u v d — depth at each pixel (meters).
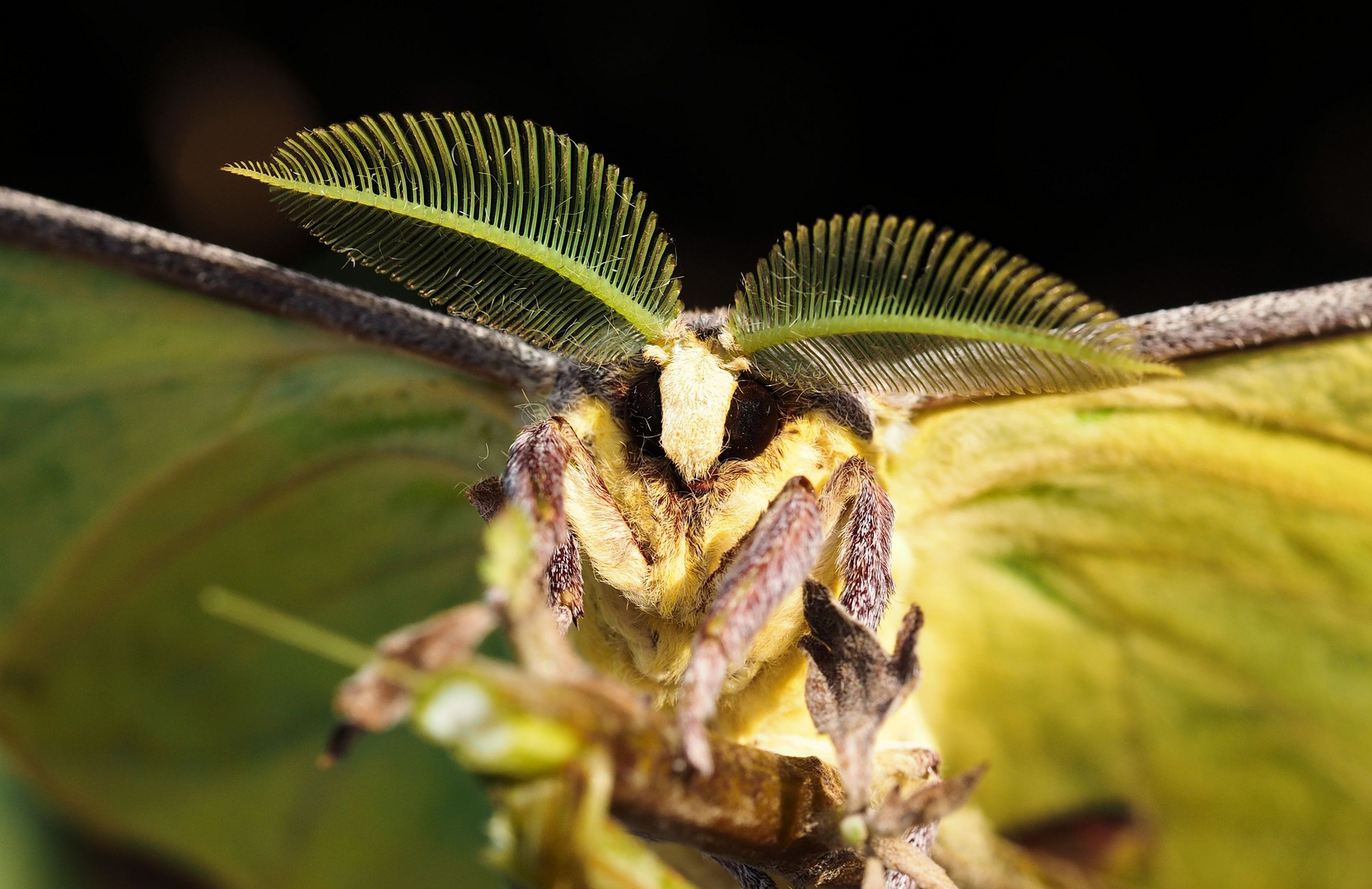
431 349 0.13
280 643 0.14
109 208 0.24
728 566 0.12
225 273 0.13
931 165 0.27
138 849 0.14
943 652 0.14
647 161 0.27
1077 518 0.13
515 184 0.11
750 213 0.27
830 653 0.11
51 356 0.13
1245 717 0.13
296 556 0.14
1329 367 0.12
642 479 0.12
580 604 0.11
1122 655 0.13
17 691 0.14
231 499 0.14
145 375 0.13
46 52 0.24
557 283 0.12
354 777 0.14
